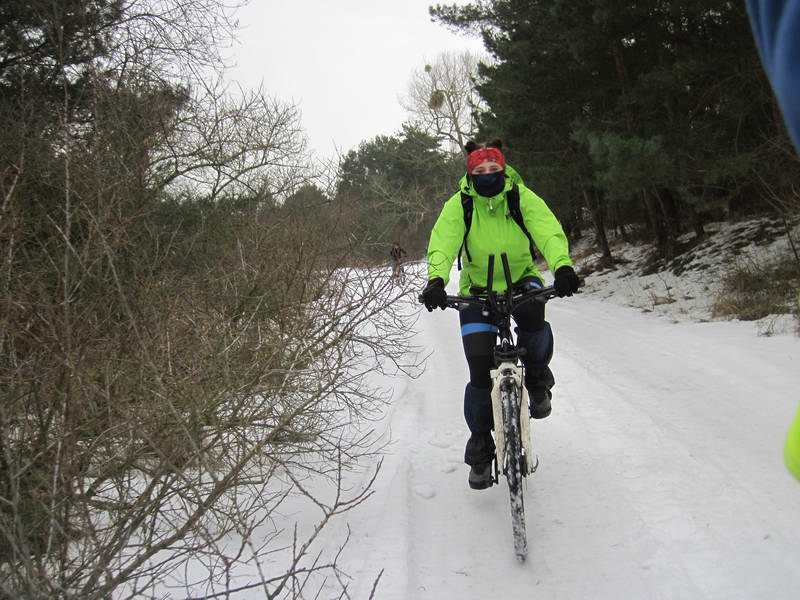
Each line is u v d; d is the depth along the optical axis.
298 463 3.90
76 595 2.08
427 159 32.94
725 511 3.28
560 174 15.71
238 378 3.28
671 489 3.61
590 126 12.97
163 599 2.62
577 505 3.56
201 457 2.40
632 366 6.63
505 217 3.51
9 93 5.69
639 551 3.02
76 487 2.46
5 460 2.23
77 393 2.44
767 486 3.51
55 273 2.95
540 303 3.58
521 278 3.62
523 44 14.49
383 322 6.34
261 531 3.39
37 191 3.70
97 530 2.43
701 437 4.36
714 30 11.27
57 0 5.25
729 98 11.05
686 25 11.61
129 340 2.88
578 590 2.78
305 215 5.75
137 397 2.79
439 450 4.63
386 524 3.40
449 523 3.49
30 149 3.98
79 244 3.12
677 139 11.23
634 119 12.67
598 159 10.72
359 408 5.53
